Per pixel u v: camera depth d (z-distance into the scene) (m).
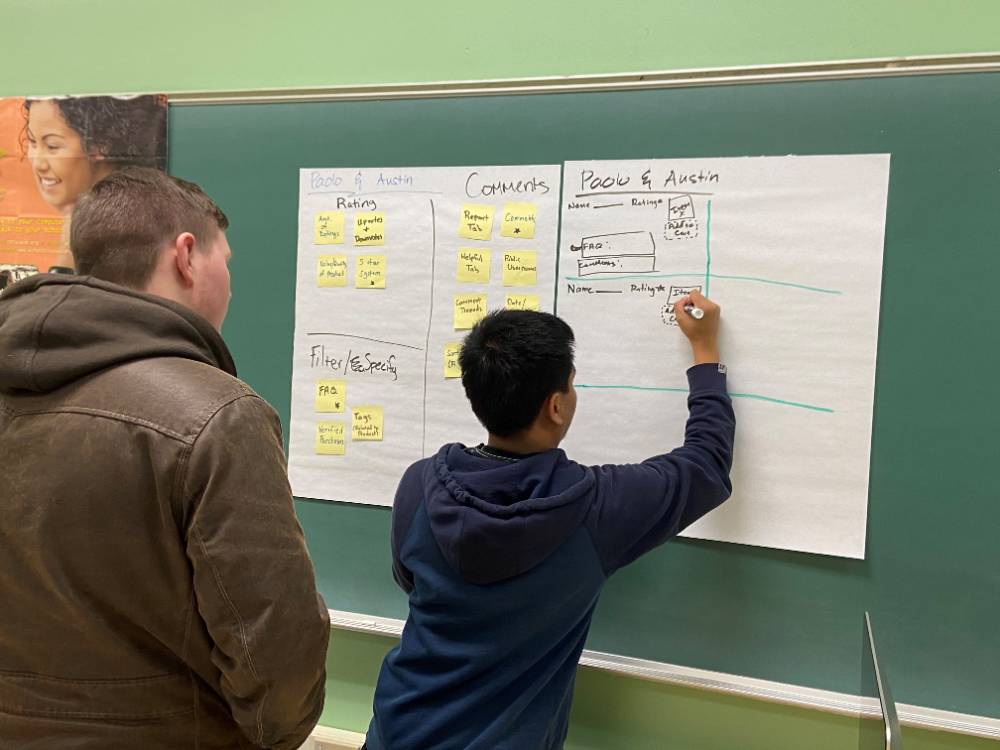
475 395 1.01
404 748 0.99
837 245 1.19
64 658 0.77
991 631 1.16
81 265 0.85
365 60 1.46
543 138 1.33
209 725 0.83
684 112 1.26
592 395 1.32
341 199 1.46
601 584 1.01
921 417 1.17
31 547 0.72
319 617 0.78
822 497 1.21
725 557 1.27
